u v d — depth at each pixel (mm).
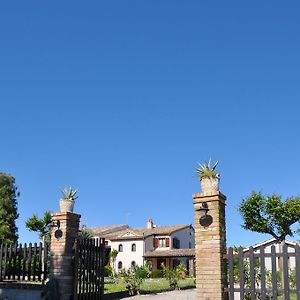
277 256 10945
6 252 17469
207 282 11656
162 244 61781
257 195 39438
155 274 48250
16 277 16953
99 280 16891
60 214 15812
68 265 15453
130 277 21406
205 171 12406
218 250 11711
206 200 12203
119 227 70812
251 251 11281
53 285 15086
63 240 15547
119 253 61156
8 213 49438
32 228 34500
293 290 10617
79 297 15602
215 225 11906
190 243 66938
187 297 19625
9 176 51031
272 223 38500
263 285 10969
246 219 39438
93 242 16812
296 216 37500
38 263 16547
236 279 13172
